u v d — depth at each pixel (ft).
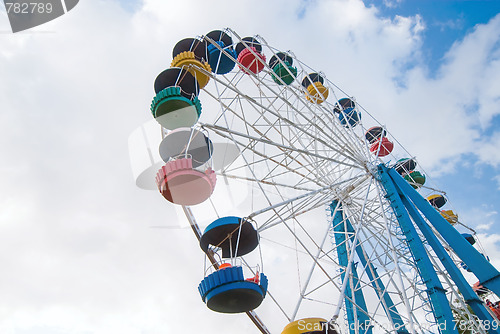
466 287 44.65
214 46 62.85
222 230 43.16
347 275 40.42
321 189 51.01
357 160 55.98
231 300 38.17
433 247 49.24
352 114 73.56
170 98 46.98
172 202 45.27
